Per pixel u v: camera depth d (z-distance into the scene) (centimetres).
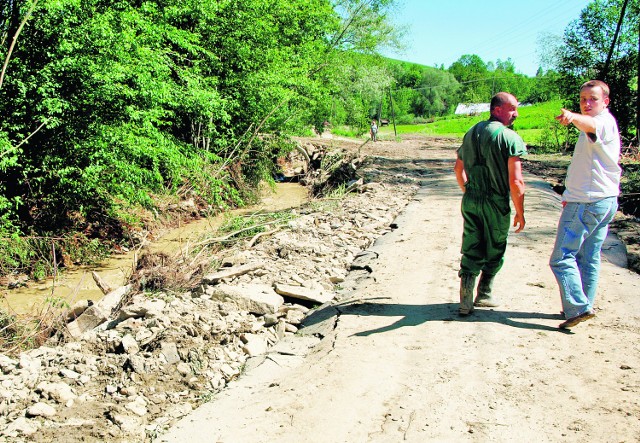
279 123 1814
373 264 715
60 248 1052
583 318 450
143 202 1175
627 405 346
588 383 376
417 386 385
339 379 403
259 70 1706
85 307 654
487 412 348
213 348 482
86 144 1059
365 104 4534
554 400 358
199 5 1454
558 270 455
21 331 624
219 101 1425
